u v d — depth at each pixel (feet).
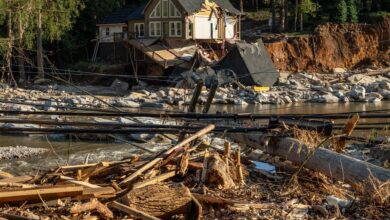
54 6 165.99
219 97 126.62
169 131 37.96
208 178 34.27
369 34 181.16
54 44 181.88
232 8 176.55
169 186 32.07
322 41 175.63
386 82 142.00
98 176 35.96
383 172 31.30
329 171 34.06
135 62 162.40
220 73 141.49
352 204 30.22
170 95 128.16
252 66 142.82
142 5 185.68
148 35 171.73
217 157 35.17
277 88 143.43
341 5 192.44
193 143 41.65
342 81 154.30
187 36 164.76
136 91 143.43
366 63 177.99
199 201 30.22
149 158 38.96
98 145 67.67
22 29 156.04
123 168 36.37
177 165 35.55
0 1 152.15
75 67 171.32
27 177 35.24
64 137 73.82
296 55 173.06
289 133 38.52
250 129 39.24
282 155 38.09
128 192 29.55
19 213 27.58
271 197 32.30
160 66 156.35
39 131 36.24
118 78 160.97
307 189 34.04
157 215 28.50
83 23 188.24
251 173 37.29
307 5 191.31
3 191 28.94
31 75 168.66
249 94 132.46
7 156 62.23
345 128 40.37
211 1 170.09
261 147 40.01
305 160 35.81
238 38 178.70
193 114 40.45
